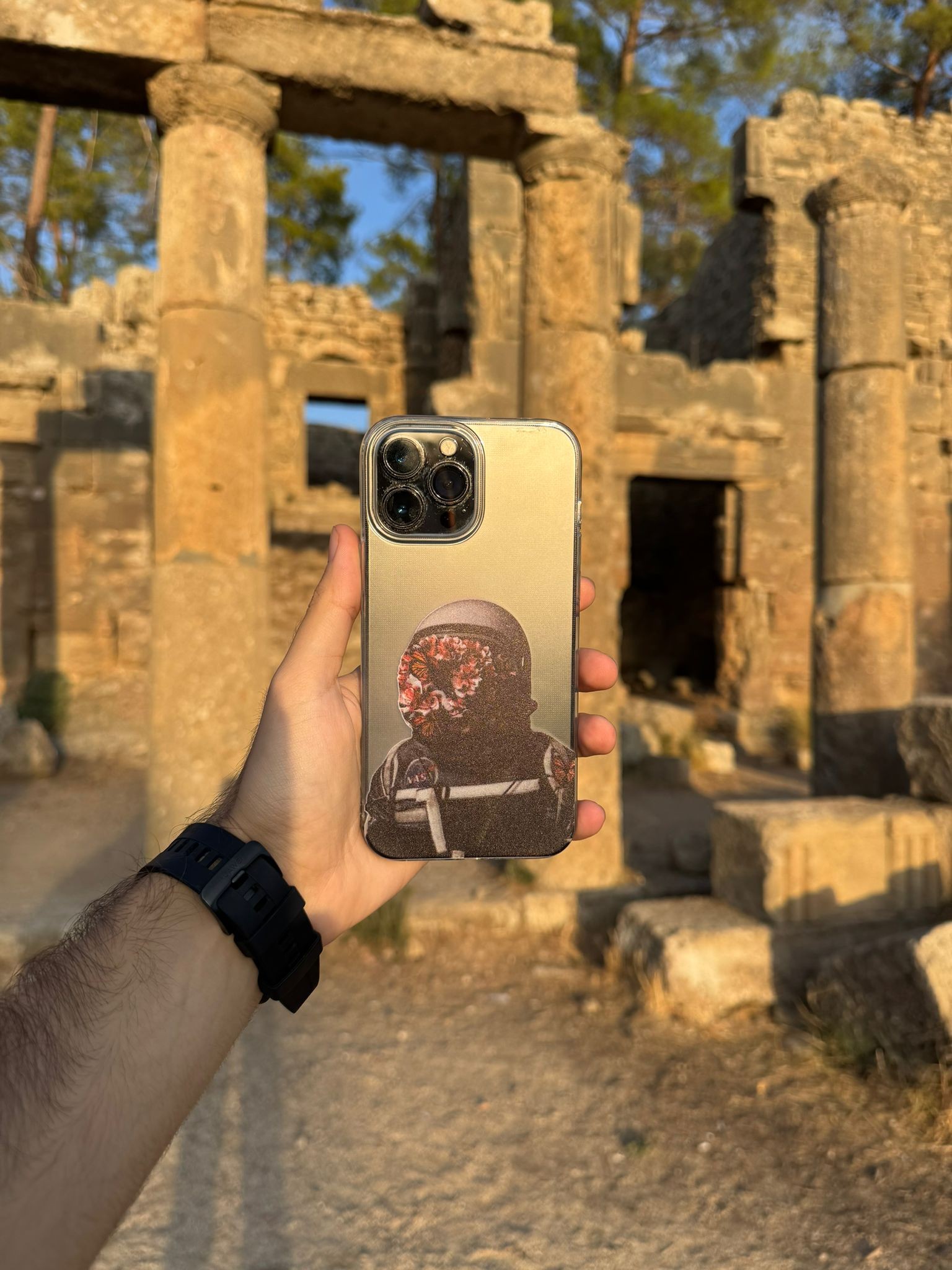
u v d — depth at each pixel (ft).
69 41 15.25
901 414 18.65
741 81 55.11
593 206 18.11
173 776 15.44
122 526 37.04
